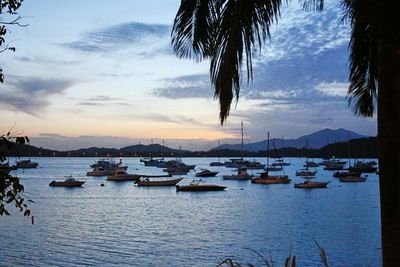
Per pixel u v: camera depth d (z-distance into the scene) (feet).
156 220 144.87
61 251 95.04
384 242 15.25
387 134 15.30
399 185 15.07
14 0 15.15
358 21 19.07
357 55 22.89
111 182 326.03
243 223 135.85
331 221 137.28
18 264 83.76
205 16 18.02
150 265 82.69
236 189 263.49
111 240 108.17
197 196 226.99
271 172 460.96
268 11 17.20
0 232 116.37
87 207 183.21
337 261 84.48
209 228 127.03
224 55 16.89
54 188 276.82
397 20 15.12
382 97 15.49
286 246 98.99
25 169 579.48
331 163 482.69
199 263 84.23
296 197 217.15
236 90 17.12
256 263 83.71
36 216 149.79
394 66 15.25
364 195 222.48
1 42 15.29
